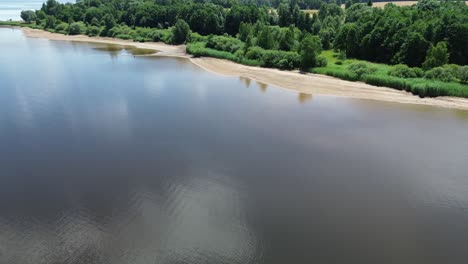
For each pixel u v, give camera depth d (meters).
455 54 68.19
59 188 32.78
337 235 26.69
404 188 32.50
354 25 82.50
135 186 32.91
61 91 61.12
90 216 28.95
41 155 38.72
